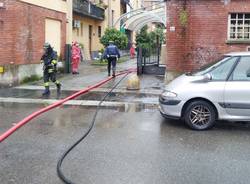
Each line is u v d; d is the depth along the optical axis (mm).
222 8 16094
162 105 9750
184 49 16453
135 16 36219
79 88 16219
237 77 9383
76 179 6070
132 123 10055
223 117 9375
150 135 8852
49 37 20422
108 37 32531
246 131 9414
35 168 6547
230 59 9539
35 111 11461
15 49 17062
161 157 7219
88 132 9000
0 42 16203
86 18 35750
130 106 12477
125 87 16781
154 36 43781
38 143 8070
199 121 9422
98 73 22359
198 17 16266
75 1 30203
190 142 8297
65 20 22312
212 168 6652
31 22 18344
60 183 5902
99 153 7410
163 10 33188
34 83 18031
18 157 7137
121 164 6793
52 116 10867
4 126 9555
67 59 22281
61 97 13984
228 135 8984
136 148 7777
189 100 9430
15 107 12102
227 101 9289
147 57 22688
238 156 7340
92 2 36750
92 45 38000
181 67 16547
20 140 8305
